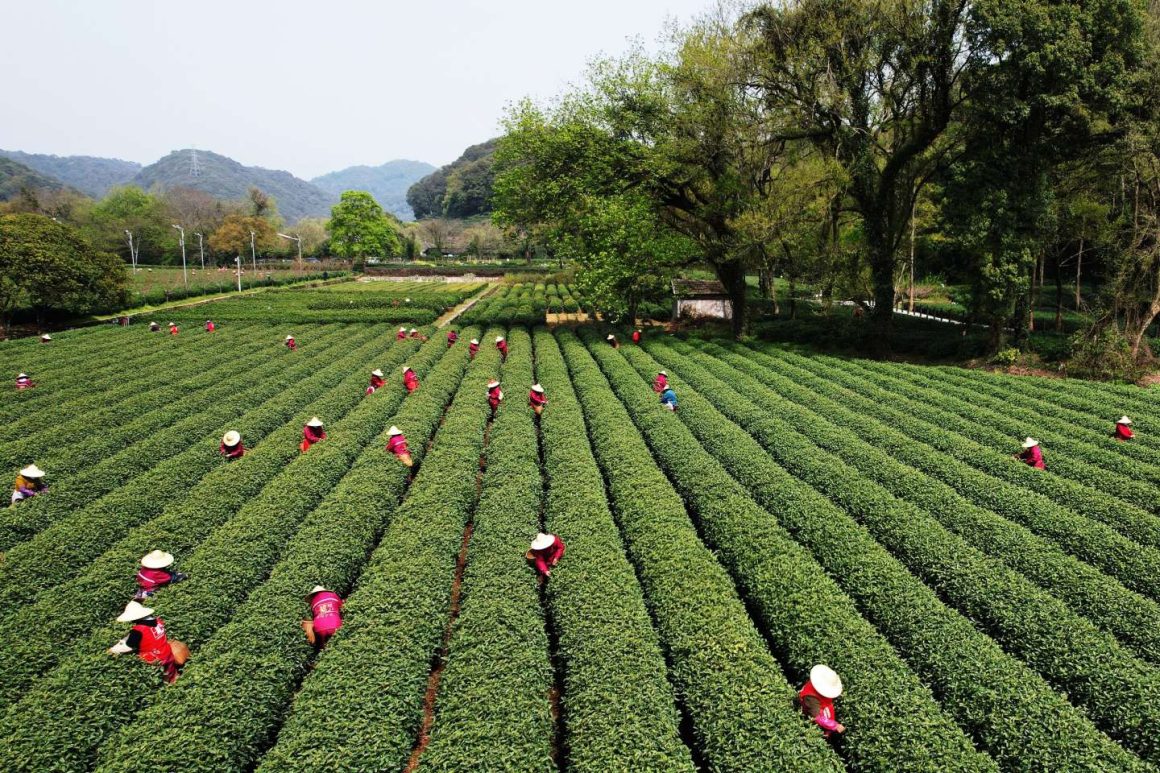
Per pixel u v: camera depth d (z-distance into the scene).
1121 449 22.34
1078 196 40.28
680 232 46.62
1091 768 8.84
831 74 36.12
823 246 46.38
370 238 139.38
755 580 13.55
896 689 10.18
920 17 33.47
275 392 31.92
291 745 9.29
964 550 14.59
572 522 15.91
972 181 35.59
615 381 31.88
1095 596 13.04
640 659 10.91
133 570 13.93
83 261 54.72
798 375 34.59
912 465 21.22
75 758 9.44
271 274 105.44
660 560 14.20
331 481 19.52
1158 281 33.12
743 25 39.06
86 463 21.78
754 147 41.00
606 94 41.50
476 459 20.84
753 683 10.34
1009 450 22.83
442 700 10.34
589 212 43.44
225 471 19.47
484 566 14.08
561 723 11.38
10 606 13.20
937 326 50.28
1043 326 47.78
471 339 42.09
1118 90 30.81
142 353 41.38
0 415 26.91
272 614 12.32
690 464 19.92
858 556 14.34
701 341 46.00
